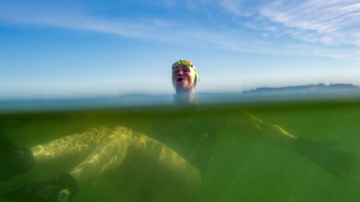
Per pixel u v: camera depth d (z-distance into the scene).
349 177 3.20
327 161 1.27
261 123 1.60
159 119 1.67
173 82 1.92
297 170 4.23
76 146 1.30
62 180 1.04
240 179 3.63
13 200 0.98
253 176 3.78
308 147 1.36
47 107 2.93
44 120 3.62
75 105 2.95
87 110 3.24
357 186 3.23
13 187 0.99
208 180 3.14
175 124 1.60
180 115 1.70
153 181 1.29
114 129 1.33
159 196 1.30
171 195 1.29
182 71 1.89
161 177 1.27
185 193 1.32
